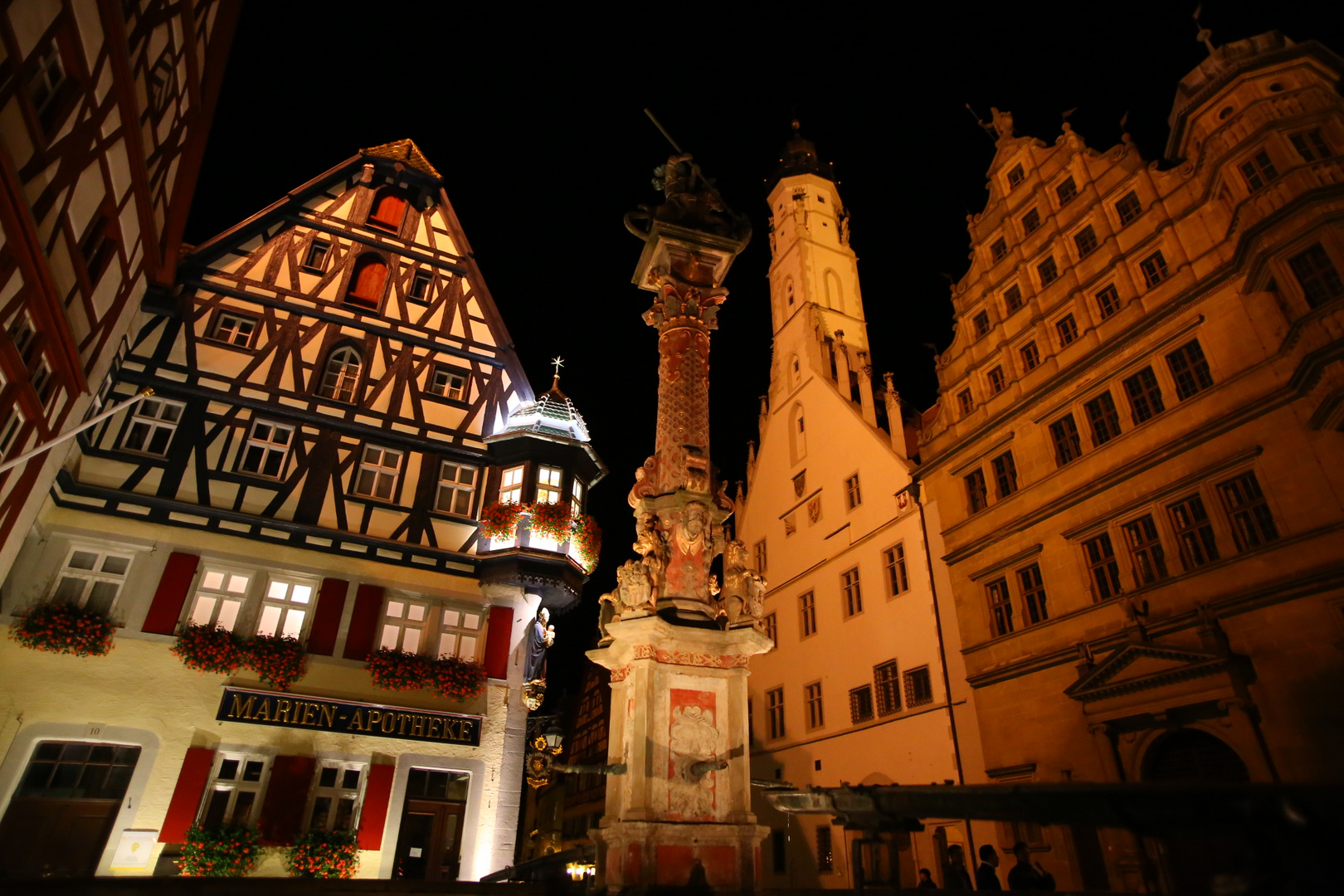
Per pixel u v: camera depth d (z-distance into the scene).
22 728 12.68
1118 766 15.25
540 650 17.14
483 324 19.69
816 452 28.50
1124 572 16.17
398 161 20.28
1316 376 12.76
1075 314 19.14
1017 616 18.55
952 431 22.38
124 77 10.01
